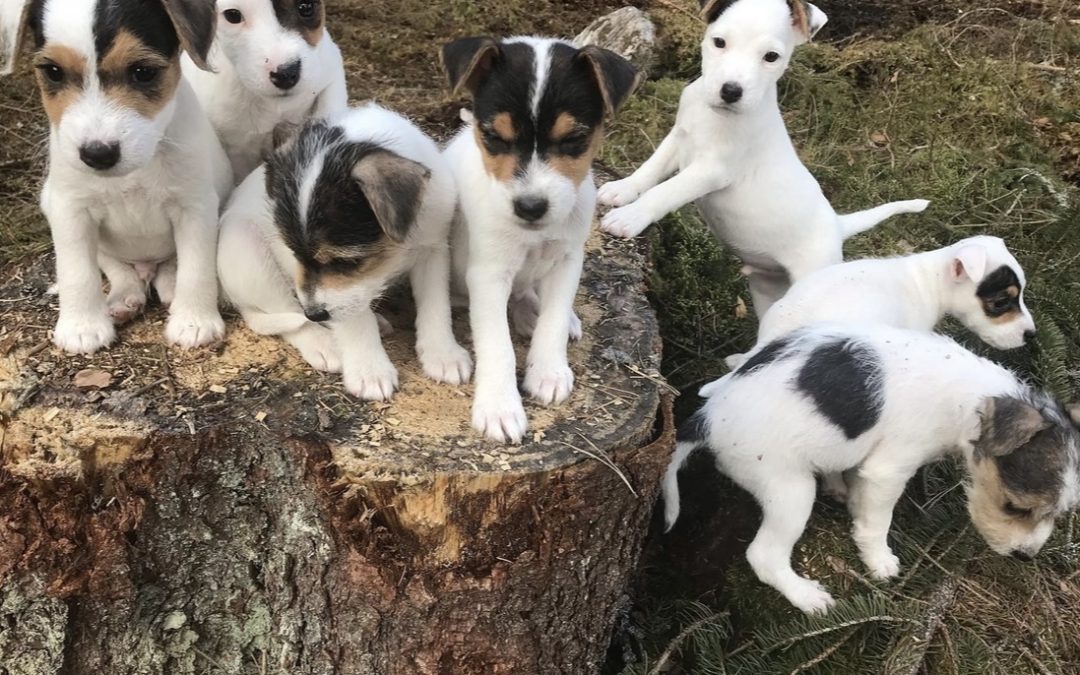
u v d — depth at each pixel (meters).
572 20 1.72
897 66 1.57
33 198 1.14
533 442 0.63
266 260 0.67
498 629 0.65
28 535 0.61
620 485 0.64
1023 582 0.79
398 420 0.64
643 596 0.83
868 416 0.74
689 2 1.66
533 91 0.65
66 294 0.66
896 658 0.72
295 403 0.64
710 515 0.86
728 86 0.91
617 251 0.89
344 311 0.63
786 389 0.75
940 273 0.95
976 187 1.28
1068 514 0.83
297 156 0.63
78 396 0.62
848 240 1.18
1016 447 0.71
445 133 1.16
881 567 0.79
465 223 0.69
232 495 0.64
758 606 0.79
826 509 0.85
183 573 0.66
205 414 0.62
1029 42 1.69
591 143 0.67
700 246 1.09
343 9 1.69
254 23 0.77
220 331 0.69
